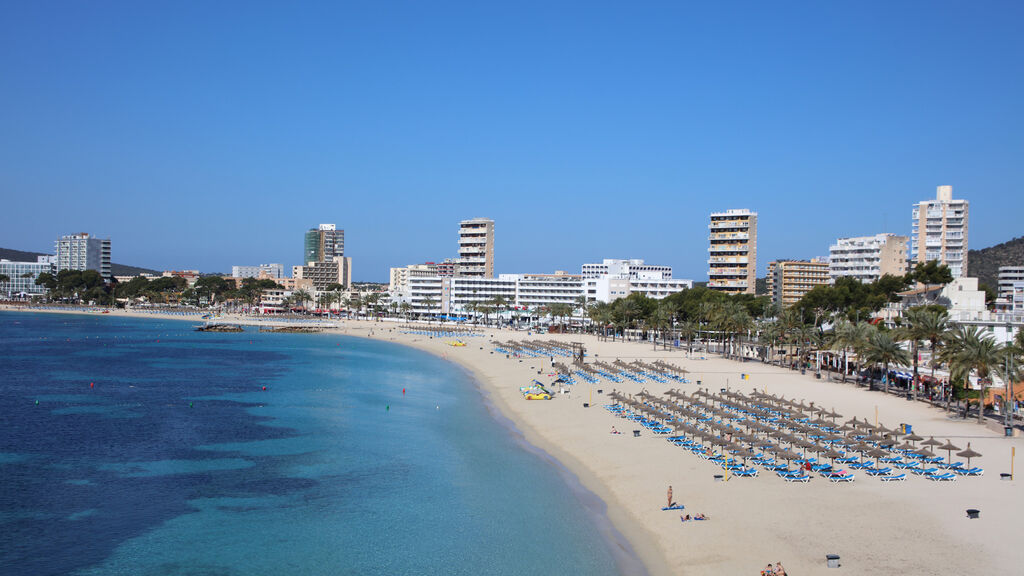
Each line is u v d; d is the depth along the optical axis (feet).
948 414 304.30
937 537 159.74
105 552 169.48
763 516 175.83
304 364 574.97
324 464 244.83
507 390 419.33
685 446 253.85
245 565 161.58
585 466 234.79
